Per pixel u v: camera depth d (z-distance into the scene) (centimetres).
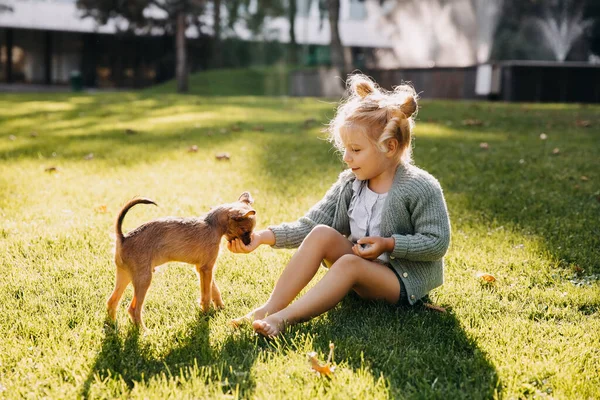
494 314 322
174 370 257
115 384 240
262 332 283
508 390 243
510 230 462
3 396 237
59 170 664
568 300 339
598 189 592
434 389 243
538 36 2902
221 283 359
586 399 238
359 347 274
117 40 3969
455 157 759
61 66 3947
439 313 320
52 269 372
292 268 309
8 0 3894
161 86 3462
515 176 650
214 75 3534
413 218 317
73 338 283
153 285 352
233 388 241
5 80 3881
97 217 479
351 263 301
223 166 702
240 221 306
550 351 277
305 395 232
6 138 928
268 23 3800
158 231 287
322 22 3762
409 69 2334
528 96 1919
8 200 529
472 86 2059
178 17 3066
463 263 396
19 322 300
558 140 922
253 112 1414
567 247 424
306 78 2878
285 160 743
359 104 315
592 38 2958
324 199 353
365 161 314
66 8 4012
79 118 1268
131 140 915
